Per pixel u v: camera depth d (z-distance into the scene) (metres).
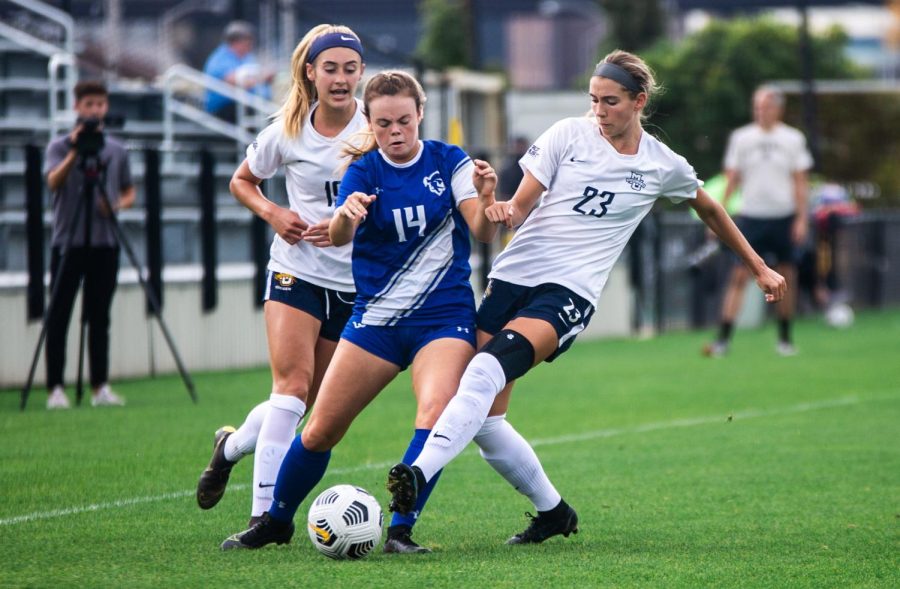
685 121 114.31
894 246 82.75
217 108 63.16
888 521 22.02
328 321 20.95
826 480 26.08
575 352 54.41
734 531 21.14
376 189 18.66
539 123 90.56
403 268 18.78
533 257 19.39
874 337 60.75
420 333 18.88
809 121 87.06
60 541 19.69
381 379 18.81
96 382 36.19
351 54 20.22
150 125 60.25
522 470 19.64
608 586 16.89
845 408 37.34
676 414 36.16
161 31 84.88
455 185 18.92
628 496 24.42
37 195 39.91
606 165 19.38
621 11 138.00
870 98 98.56
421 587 16.64
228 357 46.62
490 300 19.55
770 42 115.31
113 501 23.00
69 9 62.25
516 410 36.91
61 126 56.22
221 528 20.84
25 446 28.83
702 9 154.00
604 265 19.59
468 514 22.58
